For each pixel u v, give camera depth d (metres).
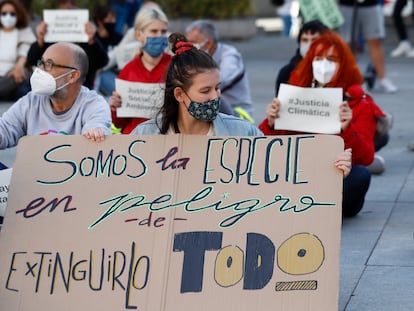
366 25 15.34
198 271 5.05
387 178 9.40
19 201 5.38
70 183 5.38
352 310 5.75
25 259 5.24
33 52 10.07
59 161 5.43
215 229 5.12
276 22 31.88
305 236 5.03
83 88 6.41
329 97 7.01
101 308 5.08
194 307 4.99
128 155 5.38
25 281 5.19
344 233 7.46
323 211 5.07
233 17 24.75
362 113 7.73
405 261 6.68
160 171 5.31
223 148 5.29
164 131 5.55
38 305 5.14
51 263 5.21
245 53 22.08
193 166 5.28
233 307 4.96
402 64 19.36
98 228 5.24
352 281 6.29
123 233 5.20
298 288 4.94
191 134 5.45
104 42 12.95
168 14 23.59
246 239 5.07
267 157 5.23
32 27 20.39
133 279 5.10
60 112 6.29
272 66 19.62
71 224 5.28
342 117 7.01
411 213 8.03
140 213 5.23
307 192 5.12
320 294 4.91
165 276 5.06
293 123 7.11
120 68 11.60
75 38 10.10
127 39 11.59
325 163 5.16
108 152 5.41
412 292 6.03
